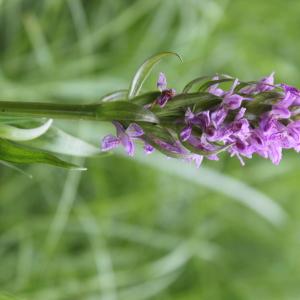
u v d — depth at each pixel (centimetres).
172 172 77
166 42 88
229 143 44
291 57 101
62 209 73
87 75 82
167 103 44
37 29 78
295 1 94
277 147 45
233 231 99
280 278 101
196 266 93
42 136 49
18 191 81
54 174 83
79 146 49
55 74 80
